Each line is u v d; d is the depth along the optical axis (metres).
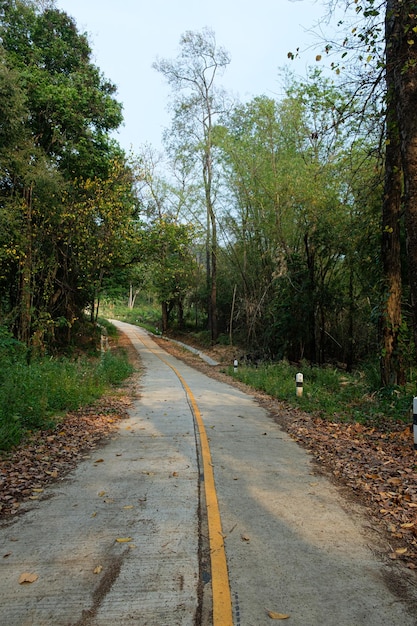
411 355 14.13
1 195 18.81
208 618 3.02
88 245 23.92
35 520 4.60
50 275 22.89
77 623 2.96
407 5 6.86
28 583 3.42
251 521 4.59
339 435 8.55
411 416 9.61
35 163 18.83
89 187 22.69
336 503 5.12
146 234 28.16
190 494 5.34
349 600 3.24
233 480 5.88
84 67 23.56
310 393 13.30
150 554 3.88
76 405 10.72
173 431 8.78
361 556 3.89
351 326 23.53
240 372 20.16
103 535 4.25
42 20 21.86
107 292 33.25
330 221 19.00
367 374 15.98
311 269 22.48
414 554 3.95
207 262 40.47
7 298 23.88
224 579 3.49
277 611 3.10
